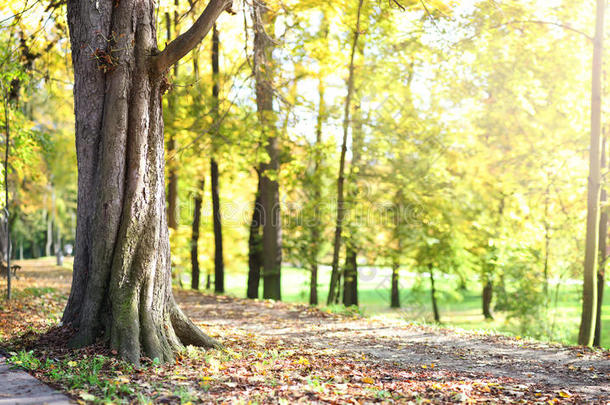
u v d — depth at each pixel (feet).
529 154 53.26
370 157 59.26
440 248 61.82
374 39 51.34
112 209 22.77
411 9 43.98
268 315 44.14
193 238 75.41
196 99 53.52
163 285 23.80
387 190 61.72
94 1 23.40
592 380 23.56
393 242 65.82
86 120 23.75
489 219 59.52
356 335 35.47
